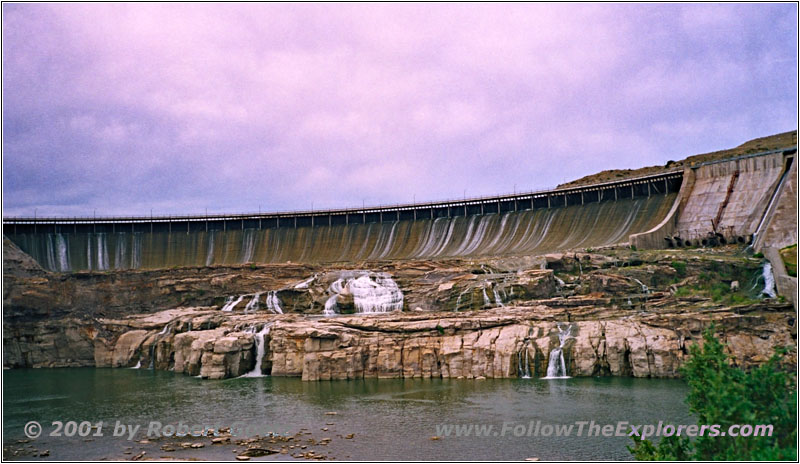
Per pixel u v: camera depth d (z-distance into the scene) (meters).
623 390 106.00
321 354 124.12
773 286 135.75
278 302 163.50
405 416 95.25
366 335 126.88
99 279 180.38
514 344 120.94
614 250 168.12
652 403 97.56
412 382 118.69
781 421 58.78
